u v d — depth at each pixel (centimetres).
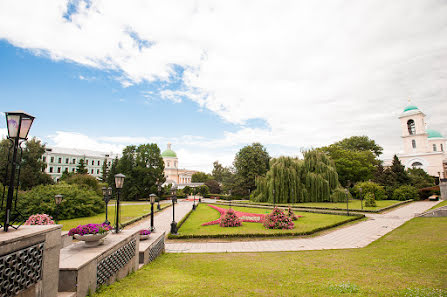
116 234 630
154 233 988
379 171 3909
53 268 367
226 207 3191
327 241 1202
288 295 461
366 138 5344
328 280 571
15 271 294
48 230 356
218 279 590
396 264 693
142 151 4622
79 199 2167
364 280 559
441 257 724
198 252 1019
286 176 3142
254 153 4681
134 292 451
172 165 8438
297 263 770
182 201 4669
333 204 2841
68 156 6150
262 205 3028
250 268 712
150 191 4534
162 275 611
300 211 2383
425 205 2638
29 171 3269
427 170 5078
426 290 469
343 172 4194
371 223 1680
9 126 354
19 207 1795
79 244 527
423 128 5275
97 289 458
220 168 9156
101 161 6856
